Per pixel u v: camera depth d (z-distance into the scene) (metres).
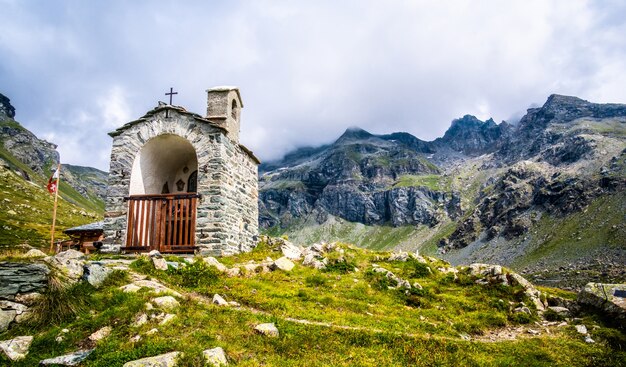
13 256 13.62
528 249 199.38
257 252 25.62
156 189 27.61
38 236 86.81
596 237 173.75
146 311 11.95
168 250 23.45
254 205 29.89
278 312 14.66
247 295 16.02
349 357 11.42
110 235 24.19
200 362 9.59
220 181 23.97
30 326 11.52
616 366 12.49
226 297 15.58
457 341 13.46
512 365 12.03
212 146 24.50
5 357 10.03
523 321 17.86
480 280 22.11
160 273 16.67
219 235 23.31
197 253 23.30
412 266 24.69
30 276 12.39
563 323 17.42
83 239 37.34
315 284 19.44
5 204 120.81
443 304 19.03
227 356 10.30
